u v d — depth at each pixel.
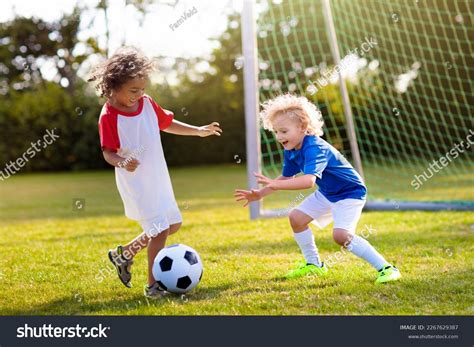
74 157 62.41
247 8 19.41
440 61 41.47
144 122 10.35
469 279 10.30
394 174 38.47
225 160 64.12
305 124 10.79
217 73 67.12
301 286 10.27
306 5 50.09
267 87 43.72
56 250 15.05
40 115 60.81
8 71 75.62
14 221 23.08
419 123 40.56
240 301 9.45
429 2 37.59
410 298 9.27
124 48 10.40
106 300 9.86
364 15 39.44
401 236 15.10
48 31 73.56
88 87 62.72
